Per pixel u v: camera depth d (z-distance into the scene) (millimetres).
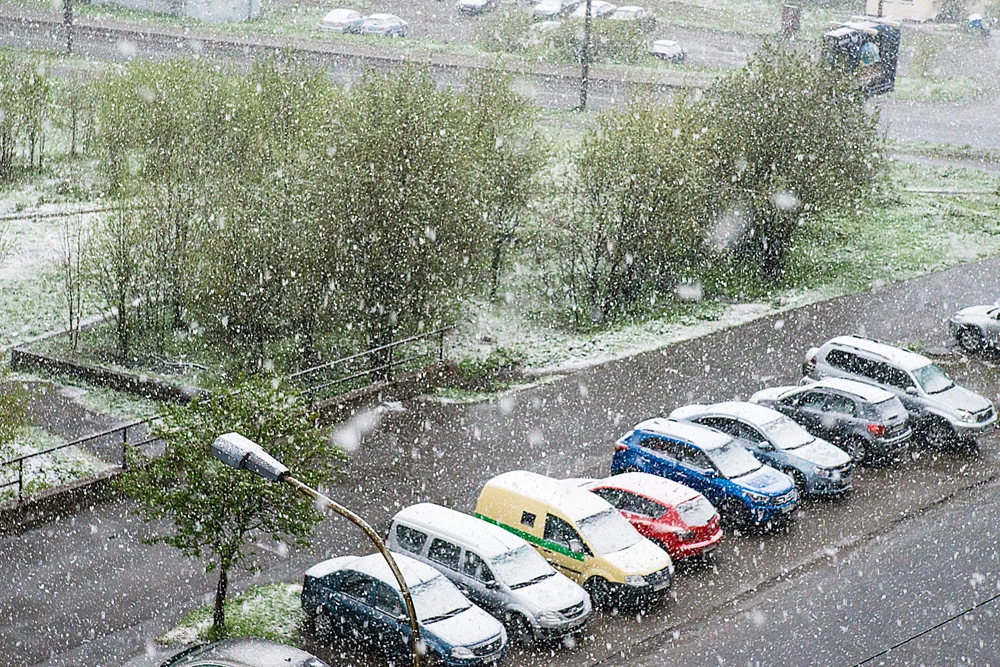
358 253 29797
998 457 27641
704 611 20703
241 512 18469
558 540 21141
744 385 30703
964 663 19234
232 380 28469
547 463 26016
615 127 36000
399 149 30047
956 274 40062
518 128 38375
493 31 68438
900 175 51094
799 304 36906
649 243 35156
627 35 67062
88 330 32344
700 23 79500
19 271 35188
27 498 22500
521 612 19312
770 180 37250
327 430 26922
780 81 37156
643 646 19500
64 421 26766
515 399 29547
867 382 28906
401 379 29469
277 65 44688
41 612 19453
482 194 33219
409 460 25859
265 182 31031
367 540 22531
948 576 22047
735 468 24109
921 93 66000
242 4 70938
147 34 63875
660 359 32344
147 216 31875
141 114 40625
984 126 60094
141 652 18438
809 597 21234
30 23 64875
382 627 18484
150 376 29141
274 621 19547
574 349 32969
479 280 33969
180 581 20703
